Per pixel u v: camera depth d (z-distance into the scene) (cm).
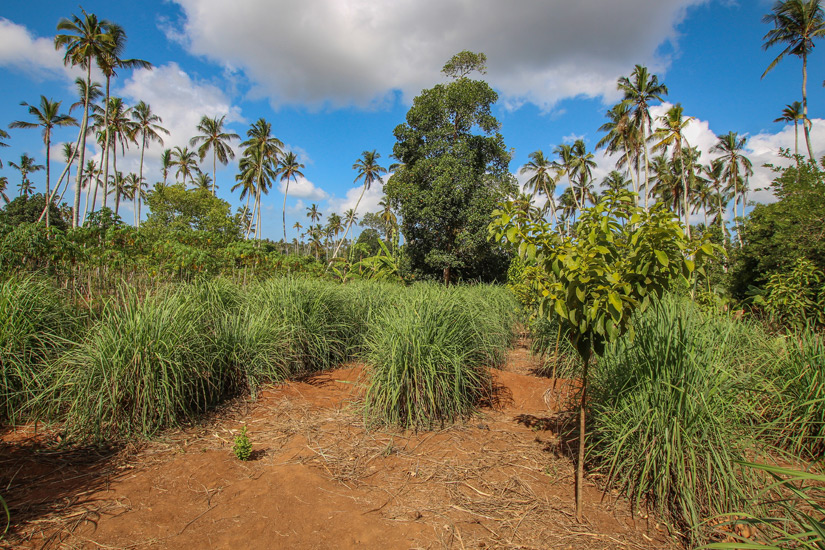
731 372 289
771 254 1134
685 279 227
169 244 743
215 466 321
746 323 476
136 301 425
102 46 2169
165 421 385
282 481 303
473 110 2022
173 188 2791
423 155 2052
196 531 245
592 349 268
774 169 1271
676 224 221
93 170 3522
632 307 237
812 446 326
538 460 349
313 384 535
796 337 404
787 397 348
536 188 3969
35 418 375
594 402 352
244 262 909
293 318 589
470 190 1938
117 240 709
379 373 423
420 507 278
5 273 539
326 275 1219
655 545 242
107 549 226
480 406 480
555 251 249
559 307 244
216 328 495
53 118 2895
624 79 2484
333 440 378
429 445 375
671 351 292
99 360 362
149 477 303
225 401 459
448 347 445
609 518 268
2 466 302
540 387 534
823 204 1018
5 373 372
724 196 3894
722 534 244
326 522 258
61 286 633
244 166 3625
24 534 233
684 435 264
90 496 275
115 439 354
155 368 380
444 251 2011
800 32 2178
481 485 309
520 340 835
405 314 465
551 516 270
